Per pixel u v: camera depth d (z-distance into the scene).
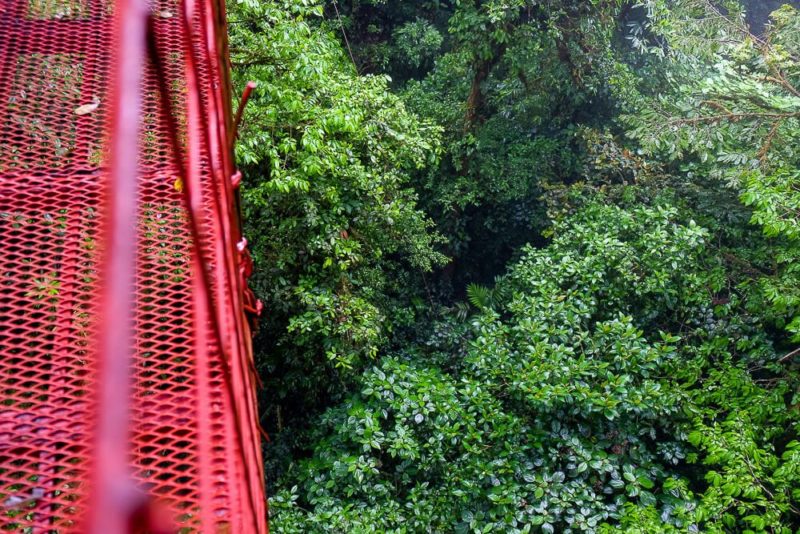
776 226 7.71
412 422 8.73
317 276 9.56
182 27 3.02
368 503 8.33
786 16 9.85
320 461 8.92
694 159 12.51
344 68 11.14
